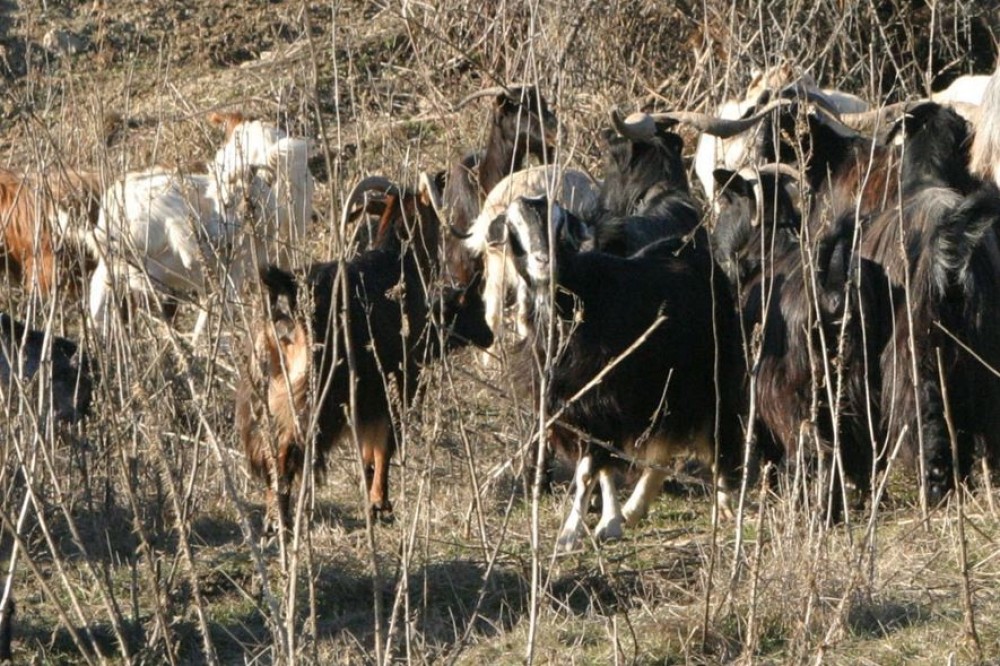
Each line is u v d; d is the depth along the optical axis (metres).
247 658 10.43
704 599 10.19
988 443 11.87
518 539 12.45
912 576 10.57
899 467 13.01
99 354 9.69
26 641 10.85
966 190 13.77
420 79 22.55
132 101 21.25
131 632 10.91
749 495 12.77
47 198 10.78
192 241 14.91
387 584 11.55
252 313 13.02
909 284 11.24
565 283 11.78
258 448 12.12
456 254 15.67
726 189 12.84
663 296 12.17
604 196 14.94
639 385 12.13
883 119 15.57
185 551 8.70
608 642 10.22
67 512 8.80
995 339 11.65
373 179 15.19
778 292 11.91
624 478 13.91
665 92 22.03
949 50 23.25
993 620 9.91
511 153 17.69
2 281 16.06
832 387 11.55
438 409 11.73
